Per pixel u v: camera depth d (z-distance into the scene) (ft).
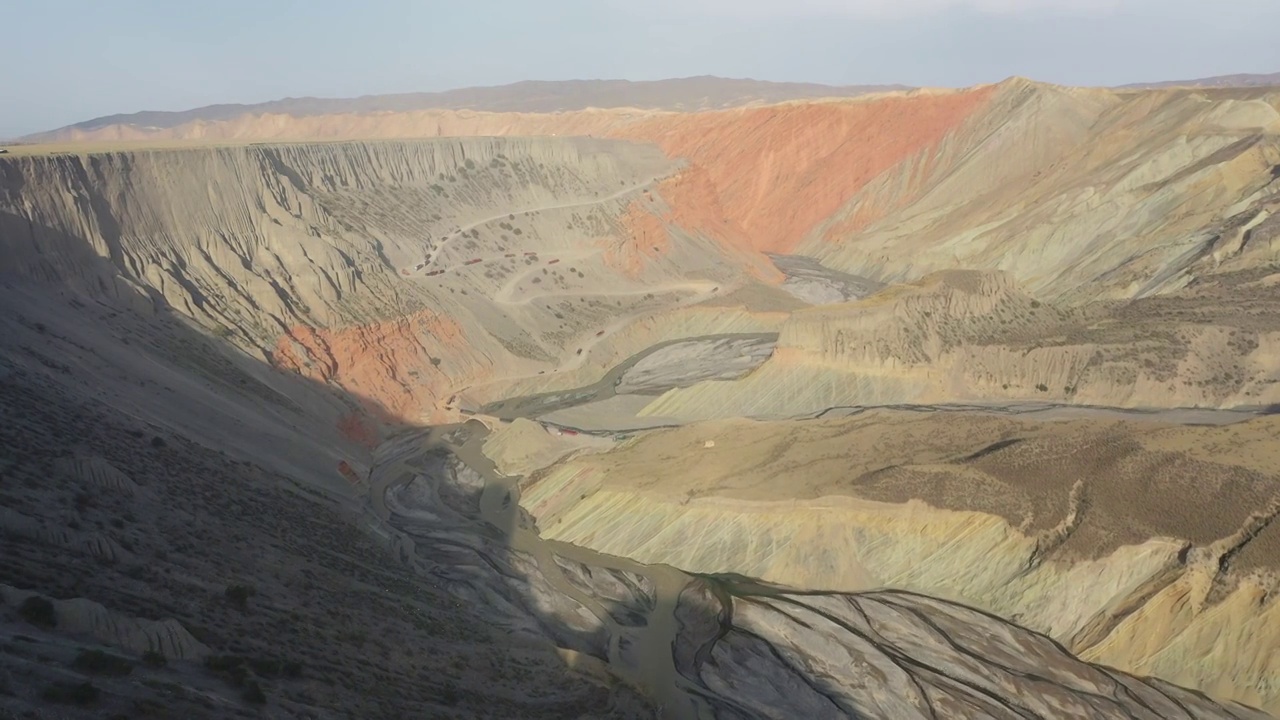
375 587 160.76
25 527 112.88
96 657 85.76
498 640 160.25
